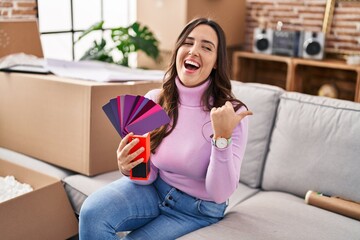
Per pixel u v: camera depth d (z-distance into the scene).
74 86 1.75
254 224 1.39
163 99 1.45
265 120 1.82
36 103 1.91
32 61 2.21
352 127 1.60
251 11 3.91
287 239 1.31
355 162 1.57
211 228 1.35
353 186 1.56
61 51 3.15
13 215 1.50
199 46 1.36
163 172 1.44
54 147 1.89
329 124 1.65
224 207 1.44
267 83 3.95
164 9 3.28
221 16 3.51
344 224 1.44
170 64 1.46
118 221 1.33
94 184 1.73
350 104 1.67
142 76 2.01
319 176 1.63
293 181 1.69
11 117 2.03
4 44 2.33
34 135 1.96
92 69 2.14
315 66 3.62
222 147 1.20
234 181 1.27
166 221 1.38
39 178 1.83
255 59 3.95
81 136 1.77
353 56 3.20
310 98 1.76
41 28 2.95
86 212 1.33
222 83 1.42
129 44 2.99
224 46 1.40
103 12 3.49
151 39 3.10
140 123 1.26
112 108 1.26
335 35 3.48
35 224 1.57
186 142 1.36
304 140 1.69
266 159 1.81
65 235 1.67
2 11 2.56
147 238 1.32
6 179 1.89
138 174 1.30
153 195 1.44
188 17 3.17
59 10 3.06
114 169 1.88
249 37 3.98
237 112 1.35
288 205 1.56
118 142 1.85
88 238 1.32
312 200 1.58
